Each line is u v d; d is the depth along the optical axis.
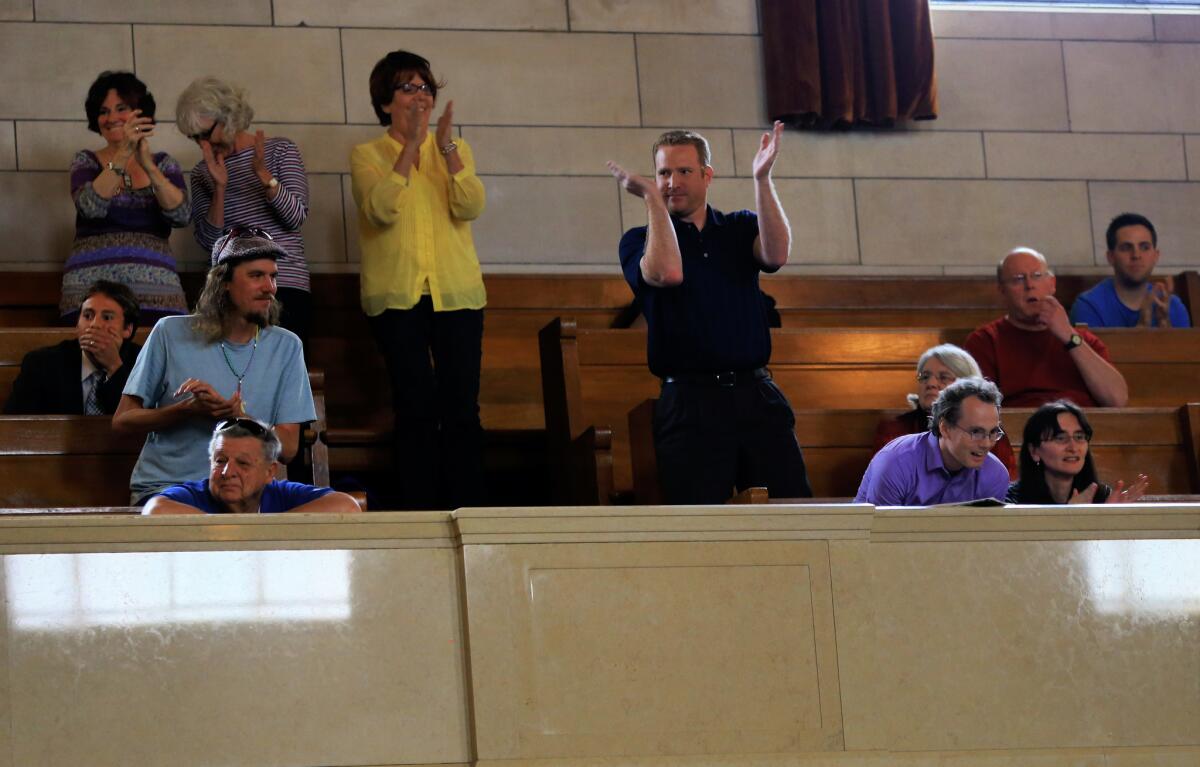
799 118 15.86
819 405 13.15
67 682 7.39
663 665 7.96
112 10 14.83
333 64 15.18
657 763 7.84
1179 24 17.02
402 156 12.09
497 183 15.32
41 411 11.08
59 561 7.48
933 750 8.23
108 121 12.82
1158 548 8.74
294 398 10.11
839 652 8.20
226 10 15.06
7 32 14.62
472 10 15.56
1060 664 8.48
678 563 8.07
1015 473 11.30
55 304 13.94
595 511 8.02
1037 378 12.71
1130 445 12.09
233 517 7.69
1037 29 16.72
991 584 8.47
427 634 7.79
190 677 7.51
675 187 10.73
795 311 15.02
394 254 11.92
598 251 15.41
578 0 15.80
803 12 15.82
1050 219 16.31
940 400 9.94
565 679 7.85
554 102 15.56
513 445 12.85
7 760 7.28
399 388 11.69
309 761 7.56
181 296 12.55
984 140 16.34
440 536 7.90
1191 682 8.64
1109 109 16.67
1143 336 13.71
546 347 12.45
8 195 14.36
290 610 7.67
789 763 8.00
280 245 12.66
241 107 12.70
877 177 16.05
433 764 7.69
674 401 10.49
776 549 8.20
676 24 15.95
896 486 9.95
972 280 15.45
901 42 16.00
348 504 8.94
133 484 9.83
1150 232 14.76
